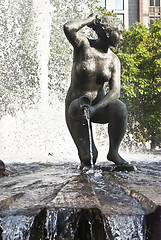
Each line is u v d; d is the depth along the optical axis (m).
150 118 20.73
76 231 2.62
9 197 3.05
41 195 3.23
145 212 2.78
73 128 5.11
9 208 2.86
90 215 2.64
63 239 2.61
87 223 2.63
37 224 2.66
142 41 22.20
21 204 2.95
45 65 12.52
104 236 2.62
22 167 5.42
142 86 20.73
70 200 2.89
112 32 4.84
